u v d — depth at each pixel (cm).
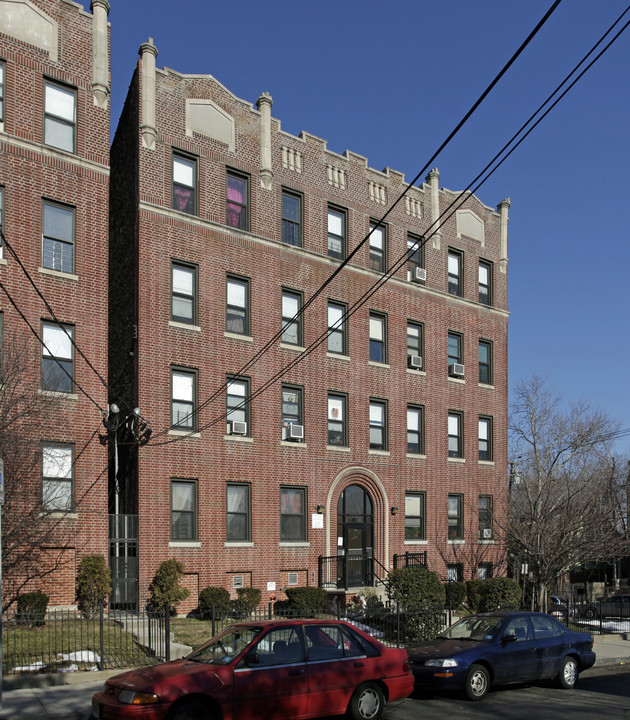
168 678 1004
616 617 2881
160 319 2353
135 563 2192
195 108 2539
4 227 2047
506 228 3588
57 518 1994
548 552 2484
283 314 2694
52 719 1138
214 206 2538
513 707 1314
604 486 2783
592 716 1233
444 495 3106
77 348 2125
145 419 2272
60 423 2048
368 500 2875
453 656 1380
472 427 3288
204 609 2209
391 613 1942
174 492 2325
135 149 2438
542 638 1515
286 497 2606
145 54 2425
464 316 3331
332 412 2788
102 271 2223
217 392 2452
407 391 3038
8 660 1445
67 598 2009
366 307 2945
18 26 2153
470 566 3134
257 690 1035
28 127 2131
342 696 1109
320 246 2831
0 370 1762
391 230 3075
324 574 2622
